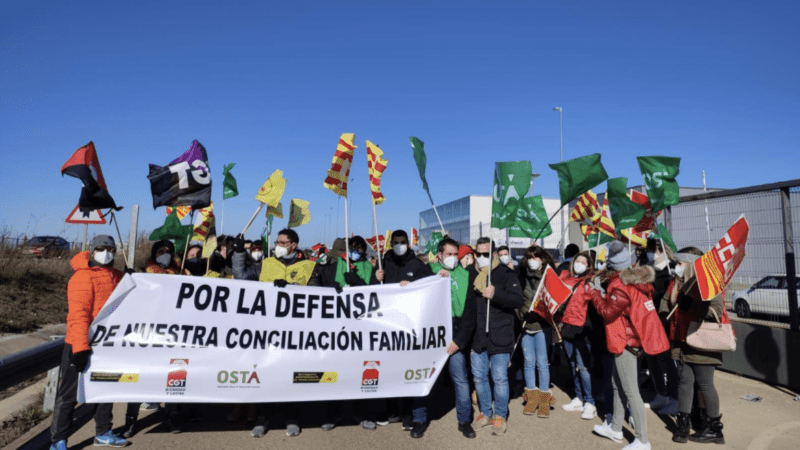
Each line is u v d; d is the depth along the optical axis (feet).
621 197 22.36
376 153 18.89
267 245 21.75
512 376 21.45
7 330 29.17
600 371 17.61
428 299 16.24
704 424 15.52
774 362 21.57
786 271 21.40
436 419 17.70
